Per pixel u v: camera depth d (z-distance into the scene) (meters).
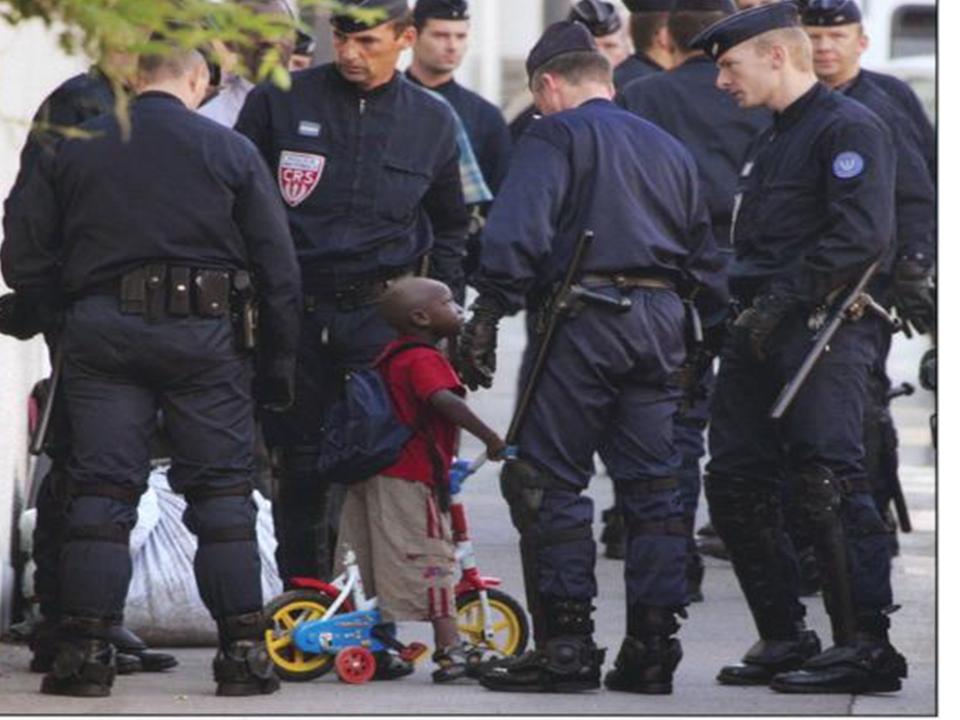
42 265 26.66
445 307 27.86
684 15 35.81
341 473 27.97
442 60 39.12
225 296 26.44
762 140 28.30
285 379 27.16
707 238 27.75
